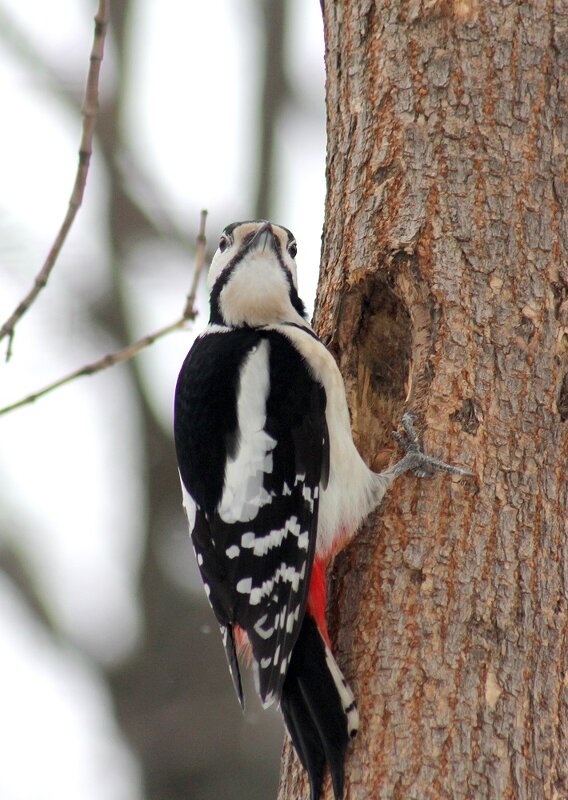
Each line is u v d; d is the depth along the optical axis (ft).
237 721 54.34
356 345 35.86
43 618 57.72
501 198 33.19
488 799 28.07
